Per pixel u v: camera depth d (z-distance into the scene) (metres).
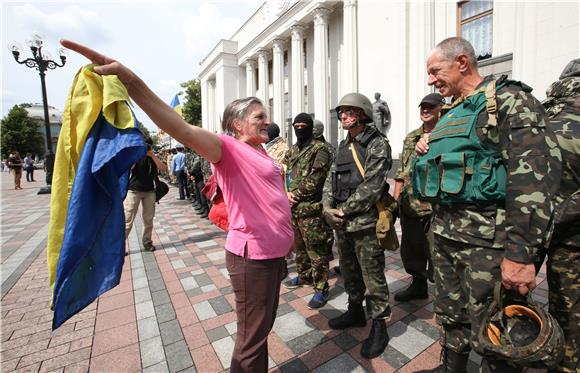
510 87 1.39
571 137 1.56
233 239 1.65
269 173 1.63
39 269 4.23
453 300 1.63
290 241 1.75
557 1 6.46
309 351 2.26
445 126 1.59
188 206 9.70
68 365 2.20
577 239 1.54
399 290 3.23
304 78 19.16
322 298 2.93
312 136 3.14
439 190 1.54
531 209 1.20
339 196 2.41
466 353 1.69
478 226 1.42
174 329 2.62
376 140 2.26
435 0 9.51
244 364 1.61
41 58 12.22
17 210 9.24
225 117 1.76
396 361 2.12
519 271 1.22
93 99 1.16
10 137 53.50
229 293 3.30
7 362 2.24
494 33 7.91
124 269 4.11
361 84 12.12
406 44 10.13
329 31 16.58
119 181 1.26
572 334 1.57
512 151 1.27
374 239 2.20
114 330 2.62
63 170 1.20
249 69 24.33
